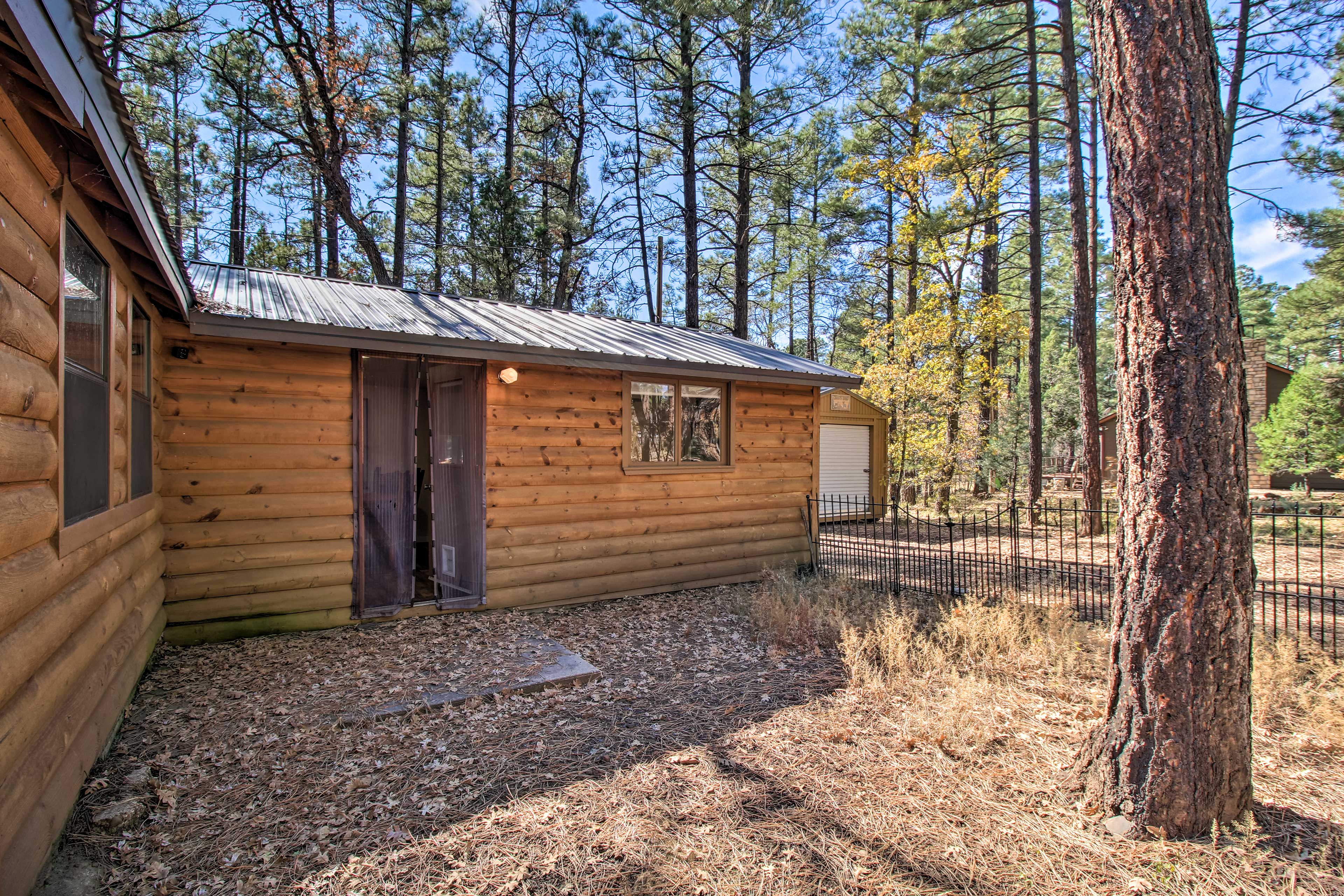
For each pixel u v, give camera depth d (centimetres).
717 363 729
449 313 681
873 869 247
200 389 507
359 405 566
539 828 271
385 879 238
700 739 357
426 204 1872
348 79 1385
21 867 197
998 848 261
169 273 355
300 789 298
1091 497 1173
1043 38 1545
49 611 238
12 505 201
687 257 1605
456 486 643
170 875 237
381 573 580
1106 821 277
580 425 680
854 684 441
